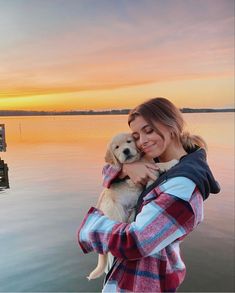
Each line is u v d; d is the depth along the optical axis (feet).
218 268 10.26
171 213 2.65
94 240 2.91
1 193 12.89
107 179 3.74
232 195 13.67
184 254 10.88
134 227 2.73
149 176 3.19
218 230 11.98
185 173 2.74
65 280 9.53
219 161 15.66
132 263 2.90
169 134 3.10
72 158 14.73
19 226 11.46
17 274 9.62
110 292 2.96
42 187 13.25
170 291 2.86
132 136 3.80
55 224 11.42
